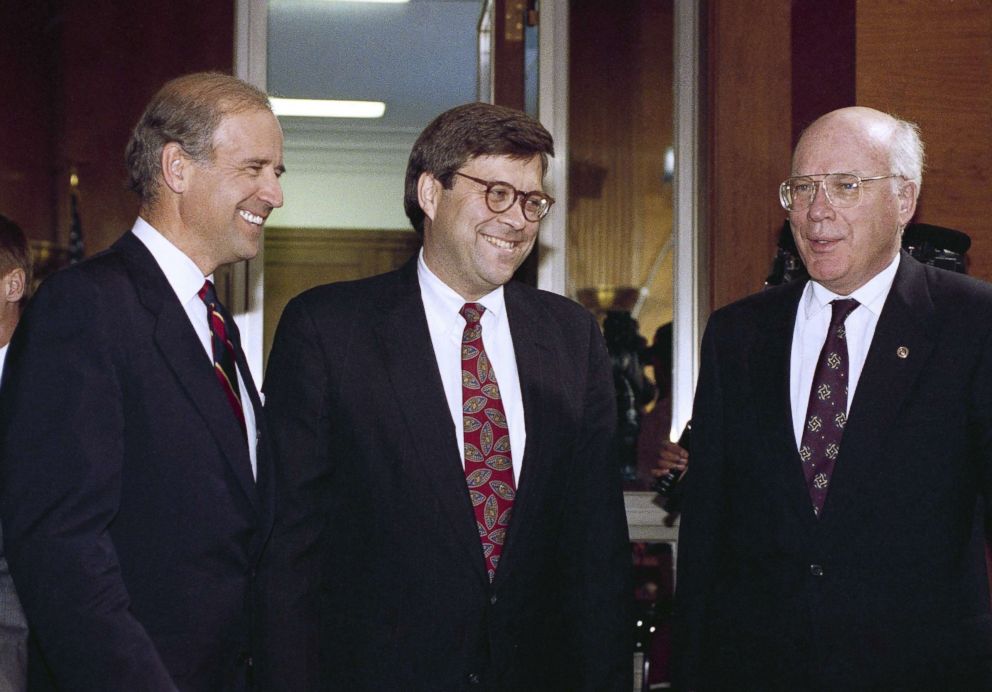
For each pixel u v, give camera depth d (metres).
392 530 1.97
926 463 1.93
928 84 3.30
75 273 1.71
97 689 1.55
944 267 2.38
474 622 1.96
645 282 3.71
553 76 3.64
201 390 1.76
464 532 1.96
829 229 1.97
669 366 3.65
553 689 2.09
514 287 2.20
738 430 2.10
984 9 3.30
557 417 2.06
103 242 3.48
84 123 3.48
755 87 3.40
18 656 1.87
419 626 1.95
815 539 1.97
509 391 2.08
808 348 2.09
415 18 5.62
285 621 1.91
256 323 3.50
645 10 3.70
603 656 2.07
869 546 1.94
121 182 3.48
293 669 1.90
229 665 1.79
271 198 1.87
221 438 1.77
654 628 3.04
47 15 3.47
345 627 1.98
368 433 1.99
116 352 1.69
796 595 1.98
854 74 3.31
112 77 3.48
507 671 1.98
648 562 3.58
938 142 3.29
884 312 2.01
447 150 1.98
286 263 7.86
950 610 1.92
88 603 1.56
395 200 7.93
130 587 1.69
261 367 3.49
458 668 1.95
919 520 1.93
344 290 2.10
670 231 3.71
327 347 2.02
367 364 2.02
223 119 1.81
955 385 1.94
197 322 1.85
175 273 1.83
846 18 3.33
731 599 2.07
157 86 3.49
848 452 1.96
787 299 2.15
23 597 1.58
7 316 2.29
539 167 2.01
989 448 1.91
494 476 2.02
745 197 3.40
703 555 2.13
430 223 2.06
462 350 2.07
